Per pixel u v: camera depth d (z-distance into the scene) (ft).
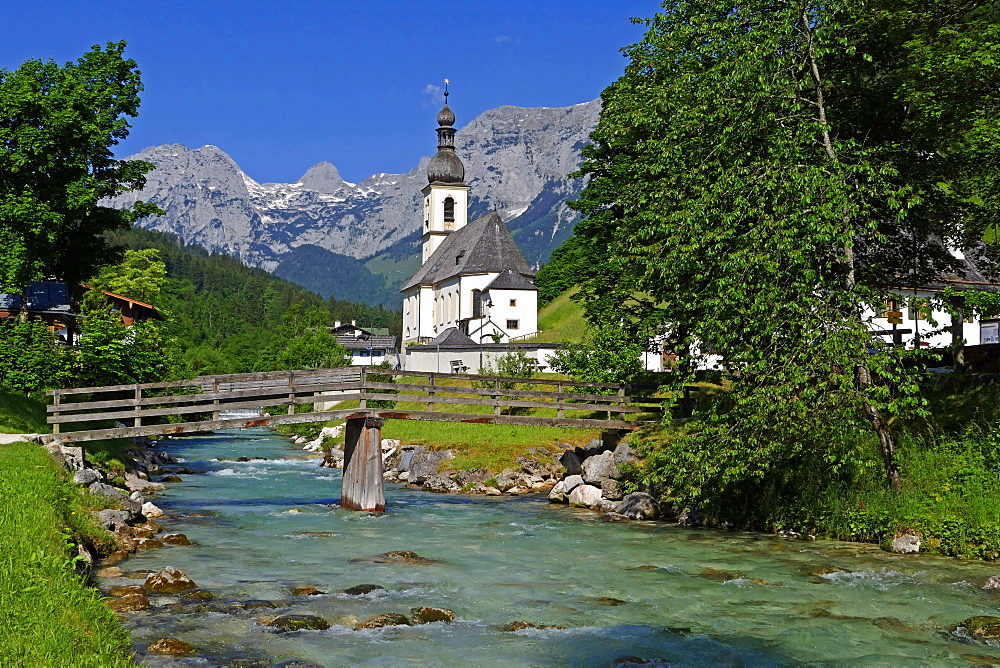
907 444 78.59
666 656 43.09
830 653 43.52
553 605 52.54
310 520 86.74
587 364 128.77
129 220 139.64
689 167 81.51
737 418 73.10
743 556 67.41
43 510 54.95
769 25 75.66
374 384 97.96
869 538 72.08
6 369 125.18
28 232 122.11
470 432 143.02
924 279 92.38
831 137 81.56
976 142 75.97
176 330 544.62
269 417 94.68
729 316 72.54
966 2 83.05
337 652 42.98
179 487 112.47
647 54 98.32
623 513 90.94
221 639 44.32
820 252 71.92
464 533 79.25
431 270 370.32
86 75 129.90
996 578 56.70
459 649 43.91
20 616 34.27
